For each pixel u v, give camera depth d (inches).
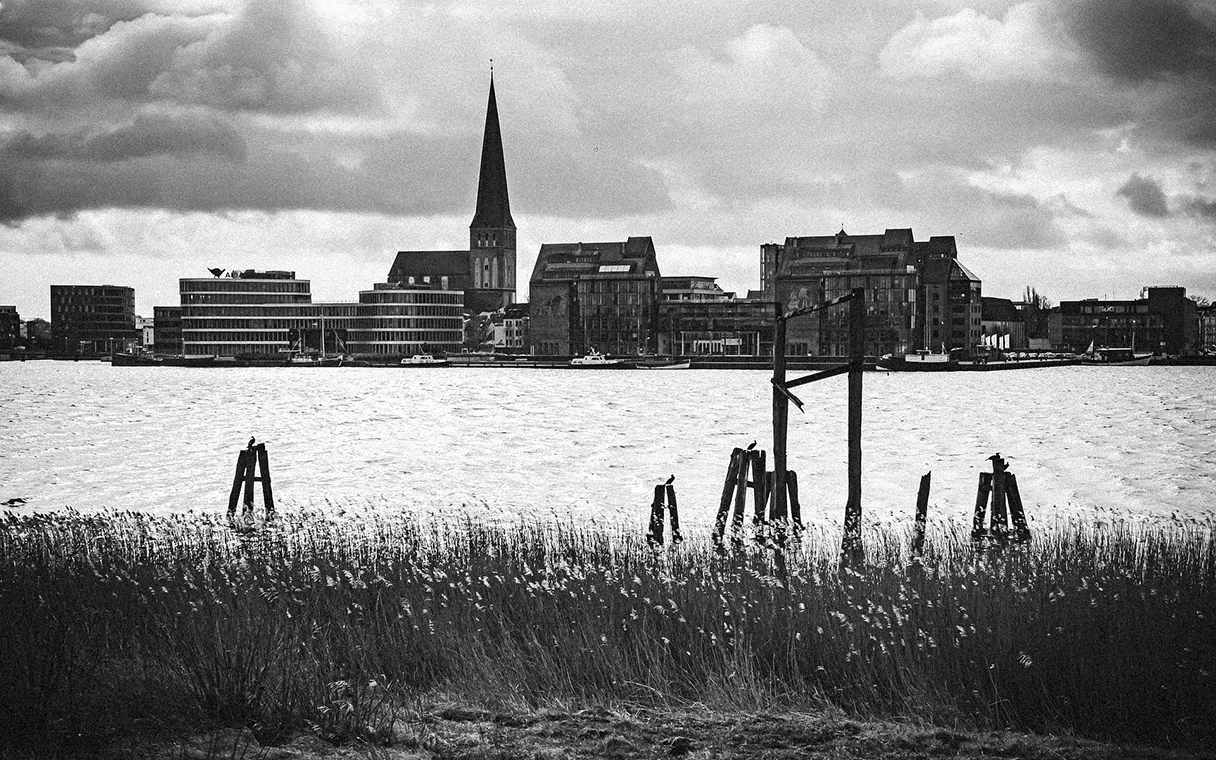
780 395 1138.0
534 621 791.7
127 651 737.6
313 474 2972.4
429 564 1003.9
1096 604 787.4
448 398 7007.9
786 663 725.3
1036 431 4259.4
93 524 1224.2
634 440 4045.3
